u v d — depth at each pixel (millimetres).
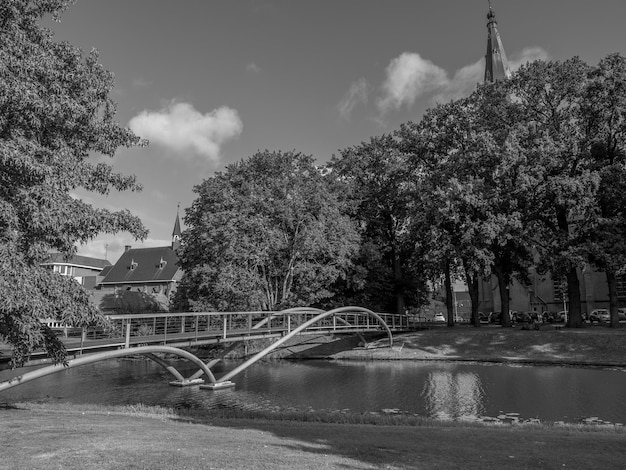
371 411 21141
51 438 9344
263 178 48281
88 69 16188
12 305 10031
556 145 40281
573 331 40562
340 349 46344
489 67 95688
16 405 17500
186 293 50438
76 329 24688
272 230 43469
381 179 54656
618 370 31422
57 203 10961
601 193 40188
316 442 10328
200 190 50344
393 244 55500
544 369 32688
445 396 24234
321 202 44750
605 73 40156
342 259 44750
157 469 7105
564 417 19438
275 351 44531
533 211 41562
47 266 13359
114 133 15859
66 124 13914
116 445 8812
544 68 43406
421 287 59219
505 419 19312
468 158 42031
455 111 47938
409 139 50562
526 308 76812
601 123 41344
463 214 41938
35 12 14719
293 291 47625
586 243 39219
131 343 22734
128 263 99750
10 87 10938
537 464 8578
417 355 40938
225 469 7203
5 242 10531
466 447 10266
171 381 29031
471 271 45250
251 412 18312
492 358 37625
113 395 25297
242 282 41719
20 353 11969
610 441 11328
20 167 10625
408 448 9906
